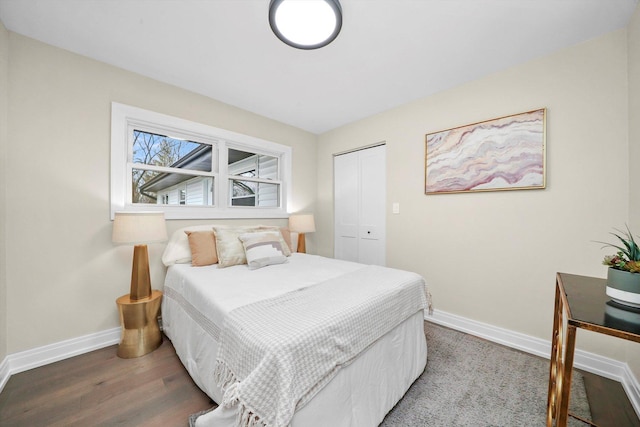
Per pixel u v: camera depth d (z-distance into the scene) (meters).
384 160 2.95
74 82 1.86
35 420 1.25
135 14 1.50
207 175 2.59
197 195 2.57
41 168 1.73
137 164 2.17
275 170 3.29
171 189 2.41
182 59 1.95
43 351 1.73
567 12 1.47
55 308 1.78
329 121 3.22
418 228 2.58
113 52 1.86
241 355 0.97
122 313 1.80
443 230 2.40
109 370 1.65
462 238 2.28
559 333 1.16
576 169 1.74
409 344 1.55
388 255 2.84
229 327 1.08
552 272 1.84
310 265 2.15
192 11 1.48
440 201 2.42
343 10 1.45
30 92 1.69
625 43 1.57
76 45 1.78
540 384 1.53
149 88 2.20
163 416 1.27
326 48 1.81
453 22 1.55
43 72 1.74
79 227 1.88
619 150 1.59
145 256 1.93
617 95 1.60
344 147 3.33
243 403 0.83
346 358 1.07
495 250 2.09
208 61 1.97
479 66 2.01
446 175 2.35
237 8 1.45
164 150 2.37
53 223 1.78
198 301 1.49
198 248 2.13
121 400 1.38
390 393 1.33
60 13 1.49
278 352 0.86
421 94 2.49
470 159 2.20
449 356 1.85
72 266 1.85
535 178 1.88
